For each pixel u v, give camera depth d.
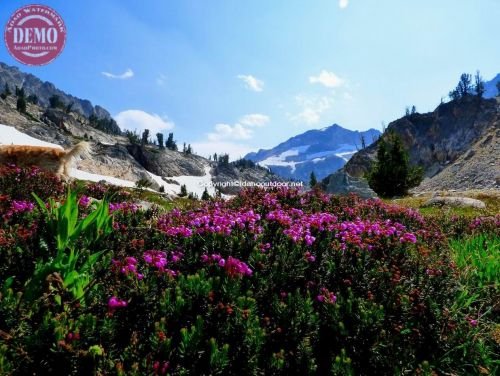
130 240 5.01
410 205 22.03
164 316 3.23
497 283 5.35
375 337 3.45
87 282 3.48
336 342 3.52
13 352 2.68
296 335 3.42
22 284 3.69
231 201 9.72
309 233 5.46
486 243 7.59
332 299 3.92
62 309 3.22
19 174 10.02
